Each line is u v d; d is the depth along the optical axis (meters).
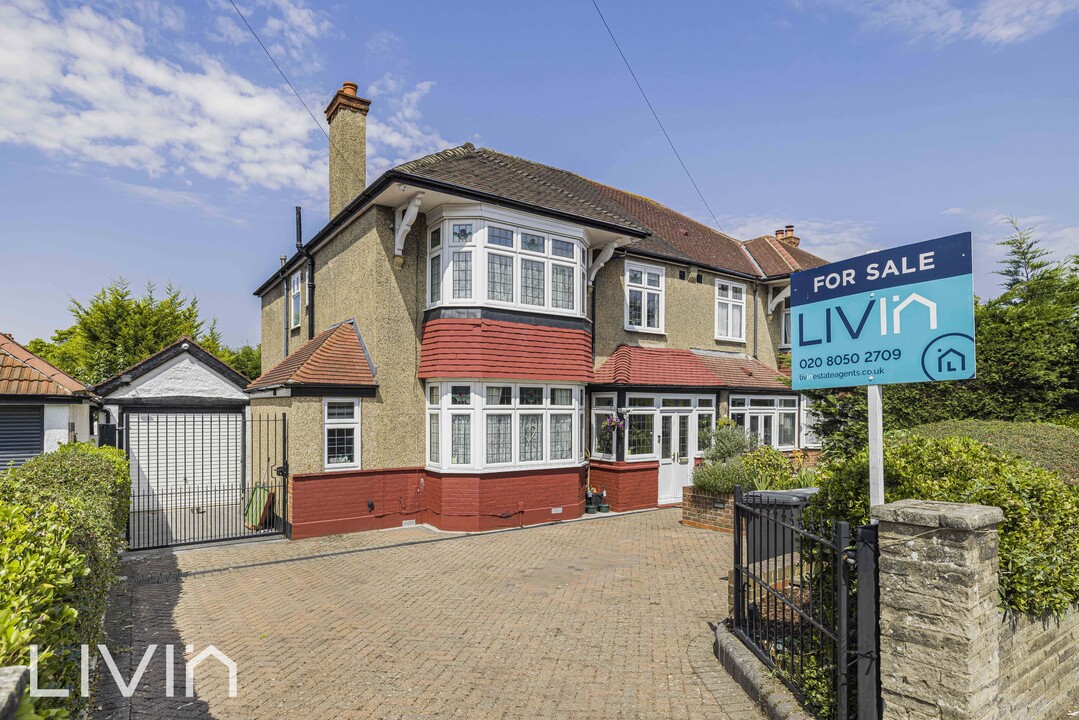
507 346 12.28
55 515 3.98
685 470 15.78
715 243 21.98
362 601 7.47
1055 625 4.33
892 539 3.47
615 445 14.33
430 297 12.73
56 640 2.83
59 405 10.69
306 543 10.80
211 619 6.84
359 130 15.17
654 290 17.03
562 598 7.48
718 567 8.92
